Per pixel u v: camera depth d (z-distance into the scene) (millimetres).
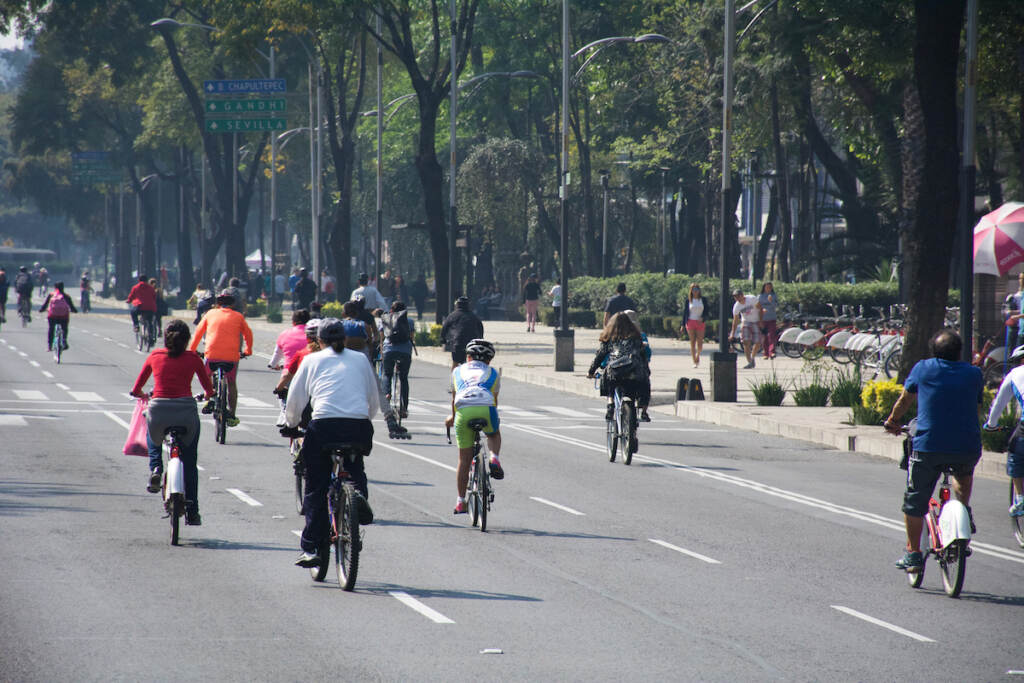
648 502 56344
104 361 138250
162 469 47531
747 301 133000
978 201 183625
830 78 155875
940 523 39219
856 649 32312
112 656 30234
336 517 38938
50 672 28812
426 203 169500
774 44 150875
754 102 172500
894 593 39312
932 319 84312
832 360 145500
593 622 34531
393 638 32406
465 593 37812
